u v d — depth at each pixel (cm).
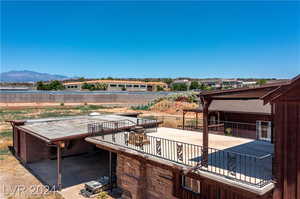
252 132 1523
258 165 787
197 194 859
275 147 648
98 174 1385
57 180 1287
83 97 5519
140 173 1034
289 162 623
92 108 4391
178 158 860
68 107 4434
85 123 1633
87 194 1107
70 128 1452
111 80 9925
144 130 1367
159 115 3462
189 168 752
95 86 8744
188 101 4309
